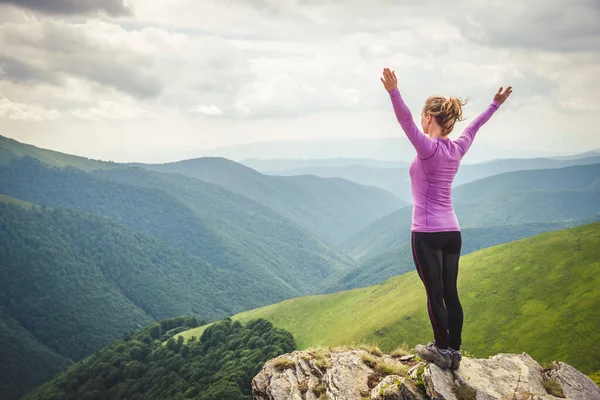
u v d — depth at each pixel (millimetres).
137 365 139875
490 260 119125
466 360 7336
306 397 8039
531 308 96125
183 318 186875
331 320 132375
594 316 85875
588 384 7094
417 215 6645
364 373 8180
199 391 97062
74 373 156875
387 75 6047
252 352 110875
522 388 6742
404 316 105375
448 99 6566
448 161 6383
